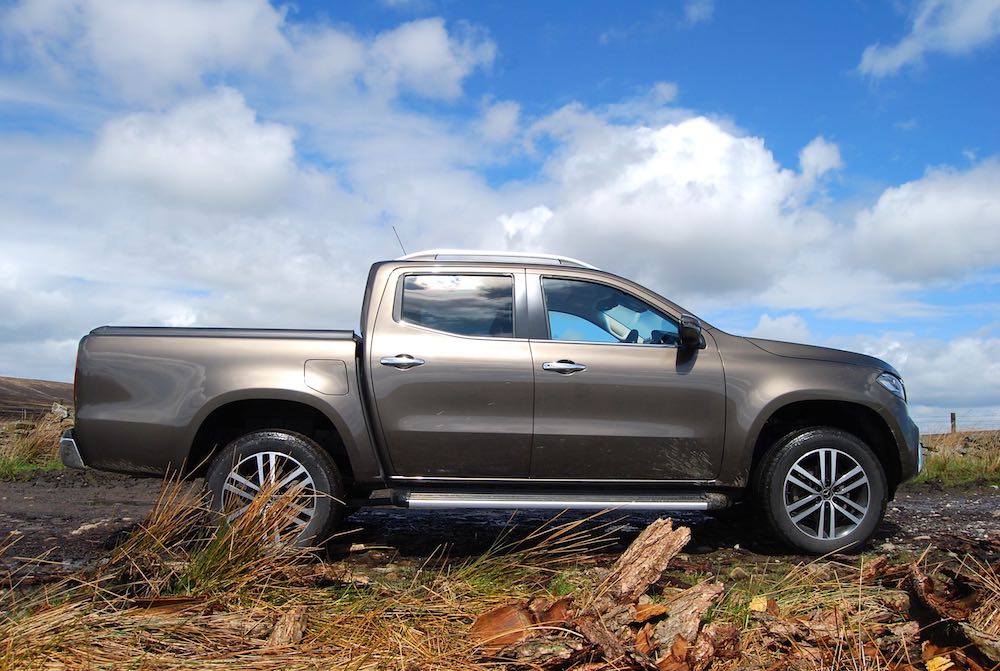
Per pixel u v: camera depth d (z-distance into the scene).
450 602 3.23
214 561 3.50
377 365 4.60
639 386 4.70
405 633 2.87
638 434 4.68
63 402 16.23
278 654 2.64
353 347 4.64
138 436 4.46
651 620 2.91
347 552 4.71
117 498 6.94
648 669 2.50
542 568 3.78
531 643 2.59
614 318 4.92
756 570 4.30
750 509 5.73
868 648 2.66
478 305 4.82
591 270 5.01
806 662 2.62
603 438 4.66
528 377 4.64
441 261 4.92
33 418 11.29
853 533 4.75
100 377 4.53
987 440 11.40
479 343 4.71
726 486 4.76
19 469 8.55
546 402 4.64
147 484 7.88
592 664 2.58
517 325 4.79
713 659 2.62
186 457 4.46
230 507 4.29
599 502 4.48
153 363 4.53
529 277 4.90
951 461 9.75
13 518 5.79
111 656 2.52
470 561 4.43
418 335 4.71
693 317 4.74
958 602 2.92
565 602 2.87
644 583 3.11
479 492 4.64
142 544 3.72
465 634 2.84
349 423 4.52
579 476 4.68
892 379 5.00
